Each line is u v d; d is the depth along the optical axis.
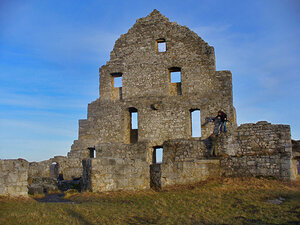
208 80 31.06
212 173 22.88
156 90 32.53
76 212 15.10
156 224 13.45
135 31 34.50
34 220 13.69
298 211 14.23
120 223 13.54
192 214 14.72
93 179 20.77
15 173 18.58
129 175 21.78
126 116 33.69
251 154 23.22
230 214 14.55
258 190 18.81
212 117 30.16
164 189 21.45
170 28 33.38
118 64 34.38
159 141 31.30
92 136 34.03
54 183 27.73
